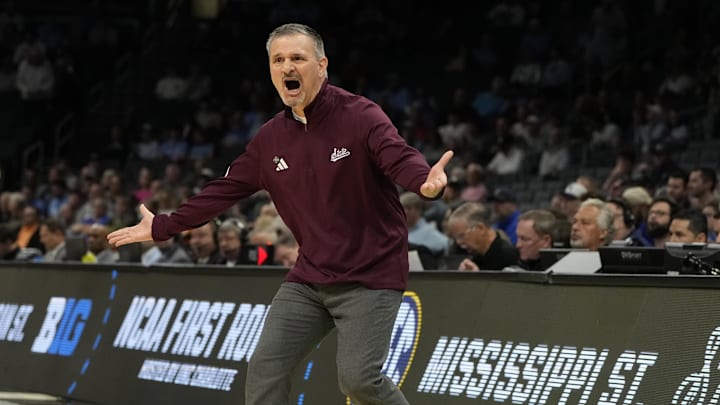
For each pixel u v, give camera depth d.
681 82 40.91
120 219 35.91
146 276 19.88
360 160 11.66
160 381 18.70
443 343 14.68
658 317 12.55
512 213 27.34
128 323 19.89
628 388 12.46
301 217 12.02
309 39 11.78
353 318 11.63
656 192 26.56
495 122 45.12
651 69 44.38
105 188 42.84
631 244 15.02
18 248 29.81
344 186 11.76
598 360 12.87
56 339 21.42
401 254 11.91
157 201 32.66
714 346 11.95
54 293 21.92
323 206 11.83
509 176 38.56
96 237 26.09
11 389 21.95
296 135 12.02
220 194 12.68
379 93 49.19
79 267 21.48
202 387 17.83
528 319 13.80
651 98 42.88
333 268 11.78
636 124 37.84
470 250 18.89
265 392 11.75
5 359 22.52
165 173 47.62
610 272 14.22
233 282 18.09
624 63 45.53
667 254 13.75
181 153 49.84
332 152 11.75
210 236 23.62
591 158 37.91
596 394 12.70
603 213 17.83
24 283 22.80
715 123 35.78
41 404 19.86
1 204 41.28
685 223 17.12
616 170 30.50
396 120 48.44
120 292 20.36
